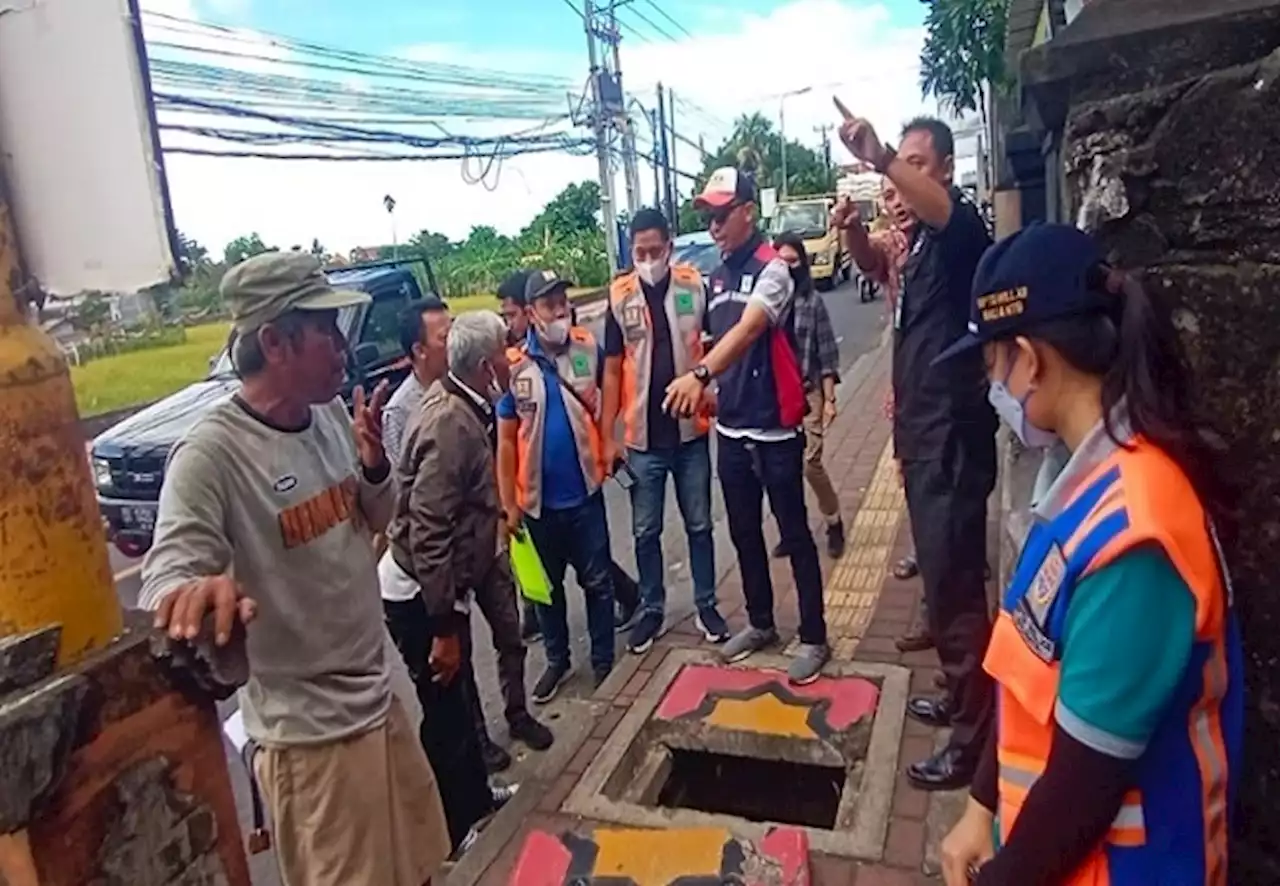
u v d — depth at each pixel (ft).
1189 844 3.82
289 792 7.12
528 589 13.23
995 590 12.55
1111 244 5.22
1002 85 19.94
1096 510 3.77
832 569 16.03
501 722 13.10
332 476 7.29
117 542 20.90
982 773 5.14
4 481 3.19
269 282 6.75
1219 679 3.83
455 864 9.54
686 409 10.28
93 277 3.49
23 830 3.05
